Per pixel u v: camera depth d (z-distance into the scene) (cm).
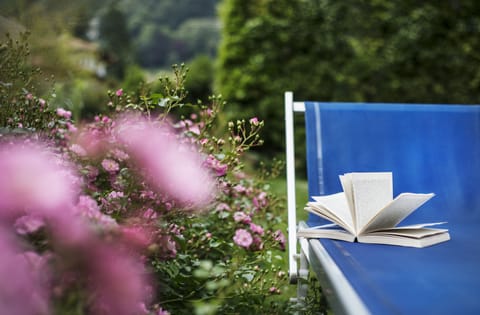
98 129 168
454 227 179
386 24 527
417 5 525
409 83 531
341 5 528
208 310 107
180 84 168
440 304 90
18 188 81
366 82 535
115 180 140
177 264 145
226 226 209
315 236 152
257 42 538
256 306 170
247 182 246
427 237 141
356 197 148
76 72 348
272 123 542
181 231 161
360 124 209
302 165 543
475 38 525
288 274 175
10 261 70
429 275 108
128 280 79
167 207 132
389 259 122
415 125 211
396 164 206
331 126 207
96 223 91
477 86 529
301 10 532
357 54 530
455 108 215
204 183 135
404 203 147
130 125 145
